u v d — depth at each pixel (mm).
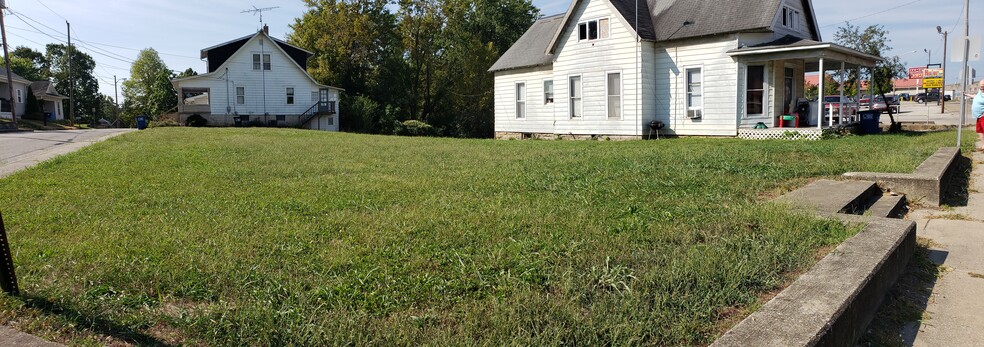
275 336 2914
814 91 45562
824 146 13008
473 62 54719
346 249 4480
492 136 56438
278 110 44875
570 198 6711
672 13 21156
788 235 4633
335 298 3412
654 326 2973
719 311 3232
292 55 48156
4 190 7777
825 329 2754
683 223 5211
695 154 11820
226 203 6648
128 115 80438
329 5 51875
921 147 12062
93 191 7660
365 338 2885
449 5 54312
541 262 4004
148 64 88000
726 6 19500
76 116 87000
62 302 3363
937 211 6695
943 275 4414
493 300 3312
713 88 19453
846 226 4852
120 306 3359
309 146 16141
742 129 18766
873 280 3576
